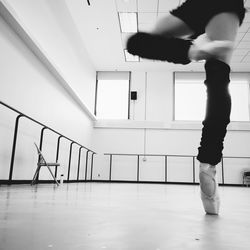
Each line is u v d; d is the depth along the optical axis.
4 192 1.85
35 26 3.81
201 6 0.94
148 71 8.27
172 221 0.70
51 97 4.45
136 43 1.27
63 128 5.15
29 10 3.59
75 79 5.98
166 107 8.02
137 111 8.05
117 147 7.90
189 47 1.12
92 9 5.33
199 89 8.25
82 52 6.57
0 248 0.36
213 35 0.89
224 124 0.90
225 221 0.73
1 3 2.76
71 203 1.17
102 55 7.28
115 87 8.37
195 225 0.64
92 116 7.48
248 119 7.93
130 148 7.86
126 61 7.62
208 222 0.70
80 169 6.68
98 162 7.87
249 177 7.14
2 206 0.96
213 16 0.89
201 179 0.91
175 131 7.87
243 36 5.95
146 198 1.69
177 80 8.22
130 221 0.68
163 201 1.47
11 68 3.14
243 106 7.98
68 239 0.44
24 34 3.28
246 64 7.47
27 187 2.77
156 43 1.22
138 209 1.00
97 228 0.56
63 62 5.12
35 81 3.81
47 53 3.90
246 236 0.51
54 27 4.60
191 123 7.84
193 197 1.94
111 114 8.20
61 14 4.95
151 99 8.09
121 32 6.08
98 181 7.76
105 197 1.66
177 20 1.05
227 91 0.90
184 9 1.01
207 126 0.90
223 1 0.88
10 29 3.12
